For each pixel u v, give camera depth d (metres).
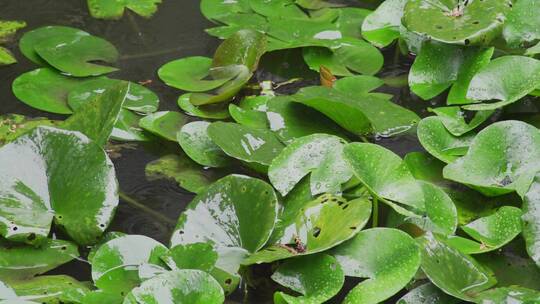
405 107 3.37
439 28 3.33
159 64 3.48
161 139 3.27
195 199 3.00
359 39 3.57
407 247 2.89
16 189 3.01
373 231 2.93
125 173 3.19
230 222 2.98
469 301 2.84
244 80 3.32
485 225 3.01
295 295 2.94
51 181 3.02
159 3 3.69
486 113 3.23
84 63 3.43
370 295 2.86
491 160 3.09
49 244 2.99
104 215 2.99
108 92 3.12
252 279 2.97
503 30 3.46
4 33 3.56
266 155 3.14
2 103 3.34
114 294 2.88
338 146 3.10
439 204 3.03
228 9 3.65
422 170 3.16
